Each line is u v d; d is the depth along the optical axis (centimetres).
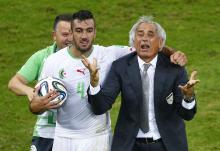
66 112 2225
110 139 2281
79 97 2205
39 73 2458
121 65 2159
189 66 4909
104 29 5688
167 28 5747
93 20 2166
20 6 6122
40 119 2439
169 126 2138
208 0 6306
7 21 5850
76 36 2158
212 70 4806
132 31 2161
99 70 2214
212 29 5731
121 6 6166
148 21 2141
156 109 2120
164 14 6016
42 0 6256
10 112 4169
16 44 5434
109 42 5406
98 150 2242
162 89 2117
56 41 2453
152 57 2152
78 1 6234
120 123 2167
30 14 5972
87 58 2206
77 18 2148
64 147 2253
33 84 4234
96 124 2231
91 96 2108
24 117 4091
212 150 3494
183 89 2033
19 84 2409
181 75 2138
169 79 2122
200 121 3909
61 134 2253
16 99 4391
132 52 2200
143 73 2131
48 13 5984
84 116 2222
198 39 5503
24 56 5197
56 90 2161
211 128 3797
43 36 5584
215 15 6016
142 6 6175
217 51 5238
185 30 5703
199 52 5225
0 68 4966
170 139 2130
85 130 2230
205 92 4381
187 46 5356
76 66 2197
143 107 2117
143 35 2117
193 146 3544
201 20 5912
